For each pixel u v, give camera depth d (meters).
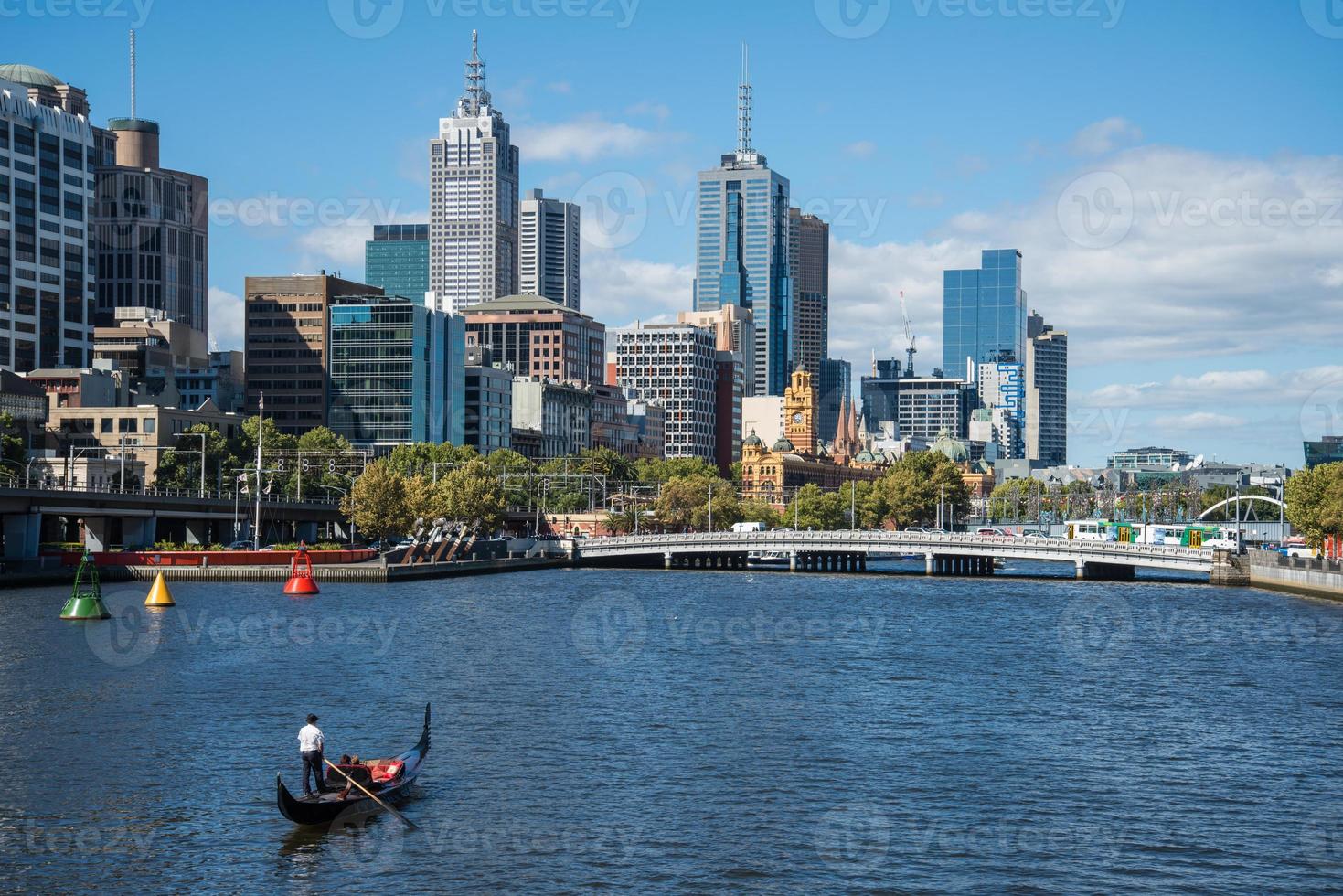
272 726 104.44
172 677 124.50
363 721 106.69
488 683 124.62
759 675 131.50
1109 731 106.44
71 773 90.38
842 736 103.25
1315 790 89.31
